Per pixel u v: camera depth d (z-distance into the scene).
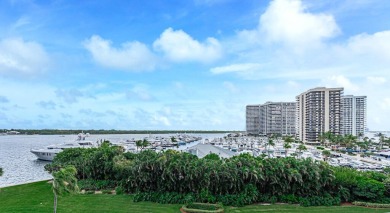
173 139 189.12
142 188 43.22
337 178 42.88
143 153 49.75
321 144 183.50
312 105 194.62
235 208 38.16
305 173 41.34
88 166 52.16
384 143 178.75
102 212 35.16
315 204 40.22
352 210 38.00
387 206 39.62
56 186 29.97
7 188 47.62
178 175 41.47
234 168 41.09
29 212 34.19
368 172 47.28
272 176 41.12
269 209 37.78
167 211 36.19
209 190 40.81
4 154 115.94
